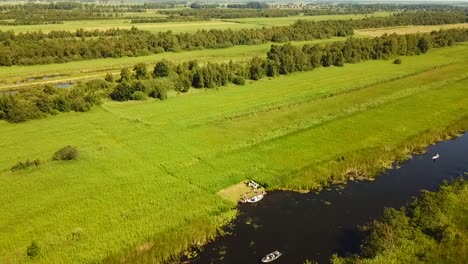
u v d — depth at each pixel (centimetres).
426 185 5925
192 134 7450
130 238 4578
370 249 4334
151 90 9744
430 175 6212
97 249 4403
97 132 7562
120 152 6700
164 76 10875
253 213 5206
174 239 4544
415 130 7788
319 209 5306
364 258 4244
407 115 8531
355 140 7300
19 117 8031
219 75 10769
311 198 5556
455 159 6756
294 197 5578
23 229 4728
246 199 5475
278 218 5109
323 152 6812
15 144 7025
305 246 4600
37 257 4275
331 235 4784
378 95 9838
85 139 7238
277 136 7375
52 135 7425
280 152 6762
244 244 4634
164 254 4375
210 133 7506
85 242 4509
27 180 5800
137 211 5081
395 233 4519
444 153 6981
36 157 6525
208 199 5381
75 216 4972
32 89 9638
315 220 5072
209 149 6831
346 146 7056
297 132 7556
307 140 7244
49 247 4422
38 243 4478
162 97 9581
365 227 4825
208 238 4712
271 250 4538
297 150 6856
